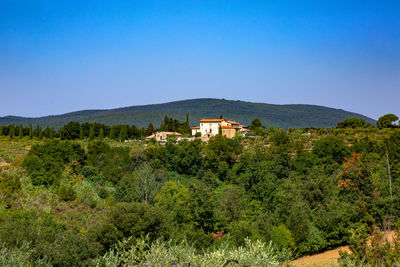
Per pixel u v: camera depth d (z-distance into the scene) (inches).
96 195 2605.8
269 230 1704.0
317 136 4402.1
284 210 1982.0
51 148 2950.3
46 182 2365.9
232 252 688.4
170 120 6756.9
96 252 1186.0
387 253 929.5
